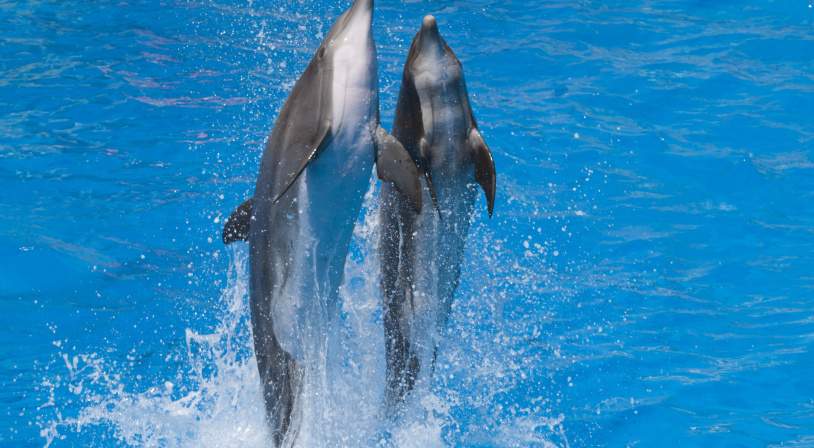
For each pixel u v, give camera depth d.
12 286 25.09
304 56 39.75
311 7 45.41
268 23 43.19
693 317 24.03
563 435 20.11
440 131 17.84
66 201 29.02
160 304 24.55
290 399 18.31
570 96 35.88
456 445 19.73
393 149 17.19
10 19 42.97
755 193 29.77
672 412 20.75
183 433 20.02
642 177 30.66
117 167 30.97
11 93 35.84
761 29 41.38
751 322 23.83
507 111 34.59
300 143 17.05
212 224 28.02
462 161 18.11
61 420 20.44
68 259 26.19
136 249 26.83
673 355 22.62
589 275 25.73
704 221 28.34
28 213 28.30
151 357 22.59
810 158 31.62
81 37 41.28
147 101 35.44
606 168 31.06
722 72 37.50
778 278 25.62
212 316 24.09
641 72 37.72
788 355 22.50
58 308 24.33
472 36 41.31
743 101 35.38
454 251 18.77
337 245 17.77
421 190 18.12
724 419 20.55
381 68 37.06
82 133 33.09
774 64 38.28
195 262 26.36
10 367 22.14
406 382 19.83
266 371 18.20
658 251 26.86
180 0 45.78
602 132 33.22
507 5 45.00
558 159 31.48
